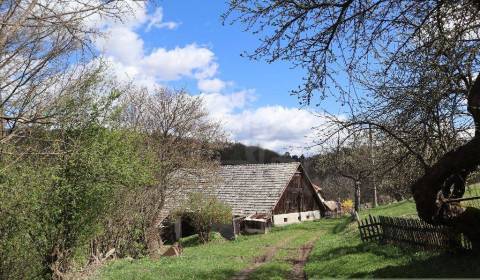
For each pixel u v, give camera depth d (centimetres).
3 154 1177
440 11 904
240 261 2005
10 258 1150
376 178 1277
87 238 1454
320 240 2572
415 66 983
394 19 979
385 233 1725
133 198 2116
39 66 1304
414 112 1058
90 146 1423
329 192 6538
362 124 1116
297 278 1494
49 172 1262
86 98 1428
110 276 1588
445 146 1092
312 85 1024
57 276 1377
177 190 2780
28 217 1173
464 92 979
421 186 1062
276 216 4466
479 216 1092
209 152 2855
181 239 3691
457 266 1037
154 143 2483
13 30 1024
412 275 1041
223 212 3425
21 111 1284
